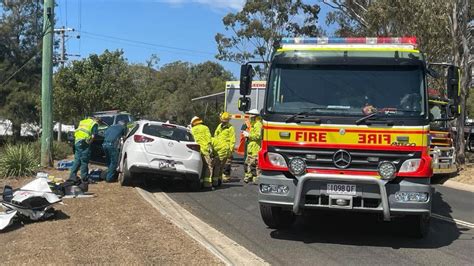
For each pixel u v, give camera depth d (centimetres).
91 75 3328
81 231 764
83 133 1206
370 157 734
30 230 779
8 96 5328
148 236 739
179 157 1239
